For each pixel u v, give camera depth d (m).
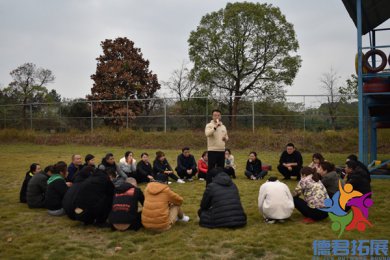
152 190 5.62
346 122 19.44
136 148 20.86
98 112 25.77
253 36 24.16
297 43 24.52
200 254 4.64
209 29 24.73
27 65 40.00
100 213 5.88
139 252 4.77
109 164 8.93
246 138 19.61
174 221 5.83
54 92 47.41
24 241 5.24
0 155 17.69
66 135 23.84
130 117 23.19
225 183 5.79
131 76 31.08
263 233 5.38
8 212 6.91
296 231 5.48
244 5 23.77
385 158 15.37
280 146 18.72
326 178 6.39
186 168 10.46
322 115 19.83
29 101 39.56
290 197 5.96
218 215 5.63
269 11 24.25
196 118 21.86
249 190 8.73
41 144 23.47
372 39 13.53
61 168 6.85
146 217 5.56
